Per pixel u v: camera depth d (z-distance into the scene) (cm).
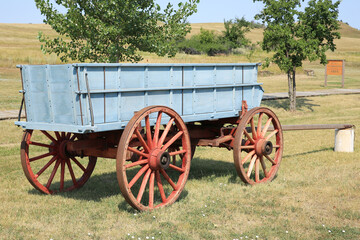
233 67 802
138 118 587
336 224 577
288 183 795
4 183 815
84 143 673
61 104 596
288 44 2052
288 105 2295
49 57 3797
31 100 644
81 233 541
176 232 545
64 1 1198
